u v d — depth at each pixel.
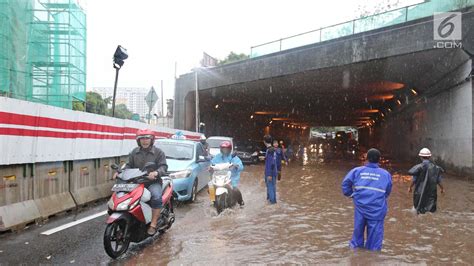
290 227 8.27
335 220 9.01
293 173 21.17
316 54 23.67
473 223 8.82
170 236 7.41
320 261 6.05
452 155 20.69
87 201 10.12
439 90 22.78
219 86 31.19
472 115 17.98
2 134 7.05
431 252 6.59
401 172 22.00
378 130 55.16
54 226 7.78
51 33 21.53
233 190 10.30
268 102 39.91
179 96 35.56
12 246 6.39
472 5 17.73
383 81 27.17
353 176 6.63
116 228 5.95
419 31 19.11
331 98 36.81
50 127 8.63
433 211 9.92
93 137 10.84
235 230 7.94
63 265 5.60
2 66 17.42
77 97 22.66
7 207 7.28
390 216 9.60
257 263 5.93
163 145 12.24
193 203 11.09
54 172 8.92
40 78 21.12
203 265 5.80
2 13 17.64
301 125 81.44
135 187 6.13
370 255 6.30
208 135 41.28
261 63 27.25
